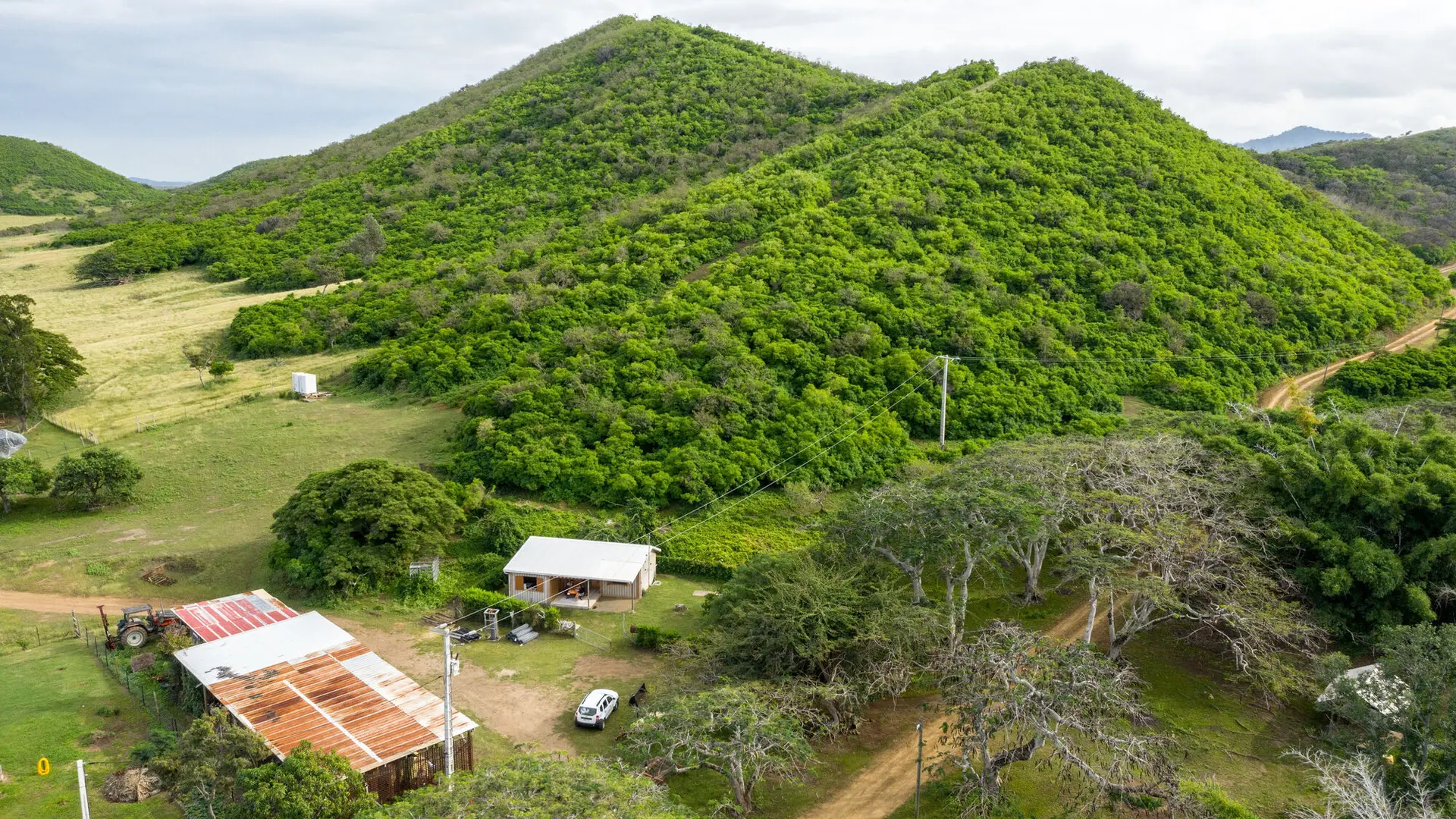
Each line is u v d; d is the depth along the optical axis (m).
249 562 52.56
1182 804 27.81
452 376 76.12
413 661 42.97
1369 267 99.88
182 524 57.03
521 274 89.75
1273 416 58.12
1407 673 29.59
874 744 36.09
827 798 32.88
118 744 35.31
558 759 28.33
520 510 56.50
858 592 38.12
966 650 32.72
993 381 70.25
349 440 68.38
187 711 37.28
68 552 53.16
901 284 77.38
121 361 86.25
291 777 27.52
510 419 64.06
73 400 78.12
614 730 37.22
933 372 69.69
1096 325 78.88
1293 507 42.88
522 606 47.16
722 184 100.19
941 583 48.47
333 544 49.44
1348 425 45.72
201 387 81.12
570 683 41.16
